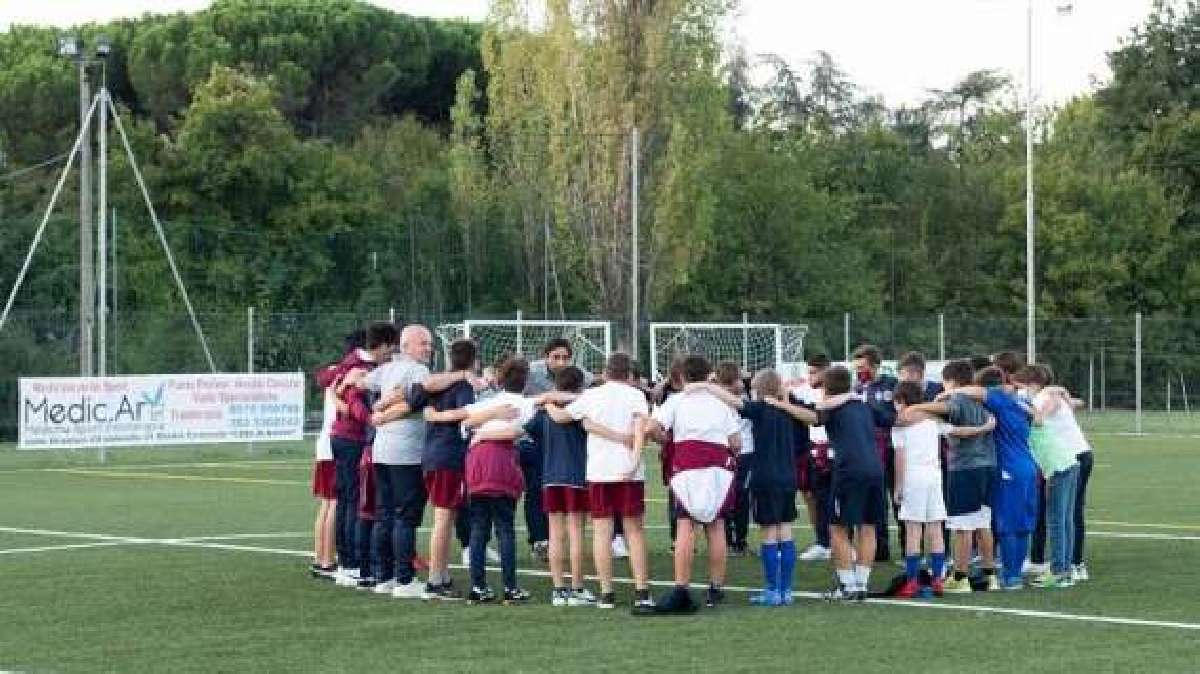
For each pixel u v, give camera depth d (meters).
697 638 11.66
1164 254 66.06
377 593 14.02
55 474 29.19
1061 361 47.94
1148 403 48.31
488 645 11.41
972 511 14.02
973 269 68.62
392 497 13.96
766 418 13.44
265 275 54.25
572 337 41.50
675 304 60.47
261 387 34.06
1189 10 74.62
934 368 26.02
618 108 54.72
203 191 55.28
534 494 16.50
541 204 56.38
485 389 15.21
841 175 71.12
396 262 56.62
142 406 31.98
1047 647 11.23
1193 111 71.31
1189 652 11.01
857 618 12.60
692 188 54.19
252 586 14.52
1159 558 16.42
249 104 55.69
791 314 62.41
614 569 15.73
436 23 75.69
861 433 13.61
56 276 49.28
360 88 69.75
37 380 30.38
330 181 56.88
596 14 55.06
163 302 51.44
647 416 13.09
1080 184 66.25
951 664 10.58
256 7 69.38
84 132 34.22
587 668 10.48
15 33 71.19
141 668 10.59
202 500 23.61
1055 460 14.46
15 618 12.68
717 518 13.15
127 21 71.38
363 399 14.45
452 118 66.62
